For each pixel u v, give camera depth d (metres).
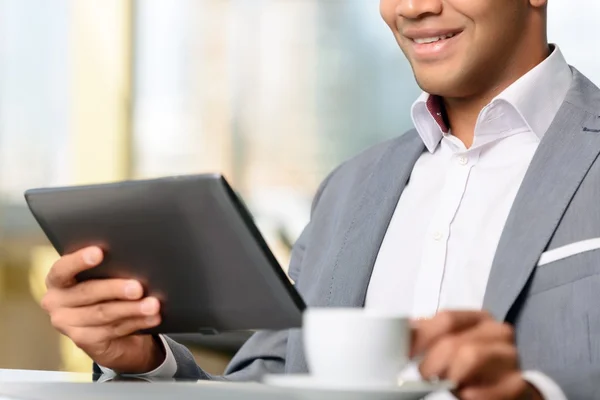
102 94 5.55
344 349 1.06
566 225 1.63
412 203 1.91
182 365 1.69
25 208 5.33
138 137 5.61
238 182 5.51
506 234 1.66
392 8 1.86
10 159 5.42
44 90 5.49
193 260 1.32
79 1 5.52
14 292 5.14
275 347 1.96
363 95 5.35
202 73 5.55
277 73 5.47
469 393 1.13
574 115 1.73
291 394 1.04
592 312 1.57
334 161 5.39
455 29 1.81
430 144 1.96
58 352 5.07
